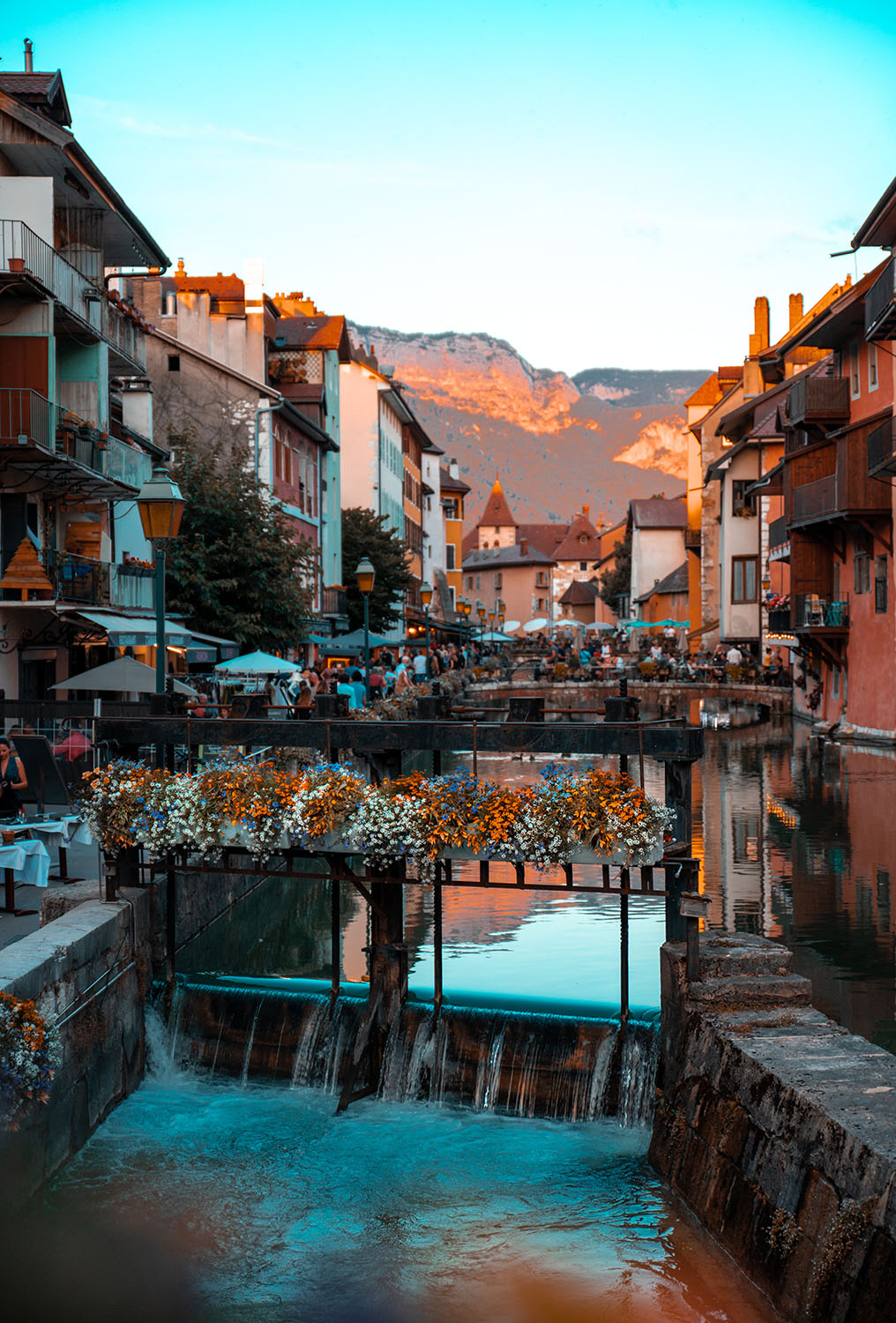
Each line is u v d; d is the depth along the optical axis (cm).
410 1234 768
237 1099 979
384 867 977
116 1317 684
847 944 1233
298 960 1312
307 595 3478
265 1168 860
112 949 985
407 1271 727
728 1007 824
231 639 3288
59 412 2395
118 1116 951
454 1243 755
